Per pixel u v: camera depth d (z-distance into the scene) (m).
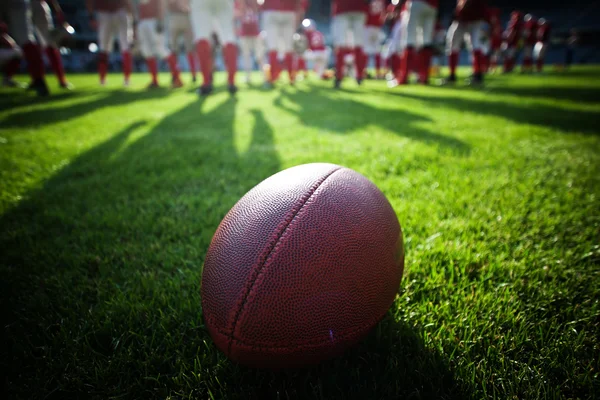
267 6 4.12
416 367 0.51
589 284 0.68
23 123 2.04
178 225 0.91
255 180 1.18
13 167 1.32
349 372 0.51
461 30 4.08
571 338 0.55
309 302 0.44
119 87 4.48
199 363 0.51
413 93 3.44
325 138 1.65
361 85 4.54
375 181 1.14
